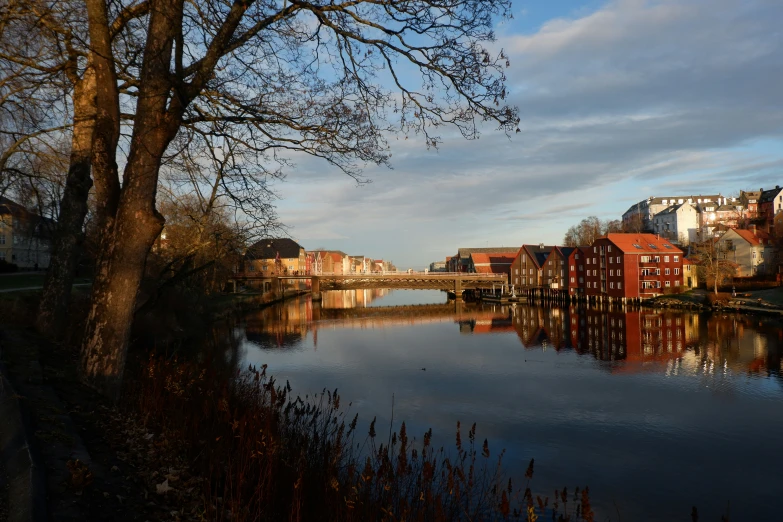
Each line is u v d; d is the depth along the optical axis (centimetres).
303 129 816
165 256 2056
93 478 439
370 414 1823
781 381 2436
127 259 682
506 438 1627
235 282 6450
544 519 1034
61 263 1064
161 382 799
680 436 1691
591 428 1758
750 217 9750
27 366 702
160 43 641
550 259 8556
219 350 2806
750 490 1302
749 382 2425
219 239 1148
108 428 605
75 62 866
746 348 3278
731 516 1174
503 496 596
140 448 584
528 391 2261
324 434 854
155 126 661
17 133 946
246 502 539
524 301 8112
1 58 761
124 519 420
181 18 656
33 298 1822
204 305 3419
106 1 725
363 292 13912
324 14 699
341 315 5869
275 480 585
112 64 733
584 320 5141
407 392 2217
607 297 7131
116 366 692
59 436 504
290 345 3519
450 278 8588
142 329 2047
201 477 558
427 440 705
